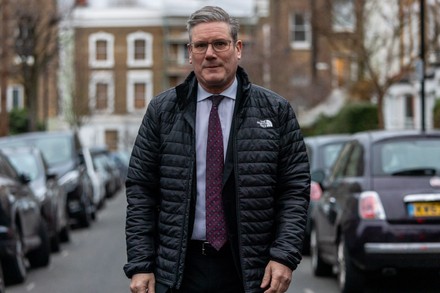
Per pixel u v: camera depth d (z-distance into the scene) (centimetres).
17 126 5356
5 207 1120
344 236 984
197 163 496
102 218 2458
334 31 3209
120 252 1593
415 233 938
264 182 492
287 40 5559
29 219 1268
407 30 3338
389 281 1139
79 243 1764
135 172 507
